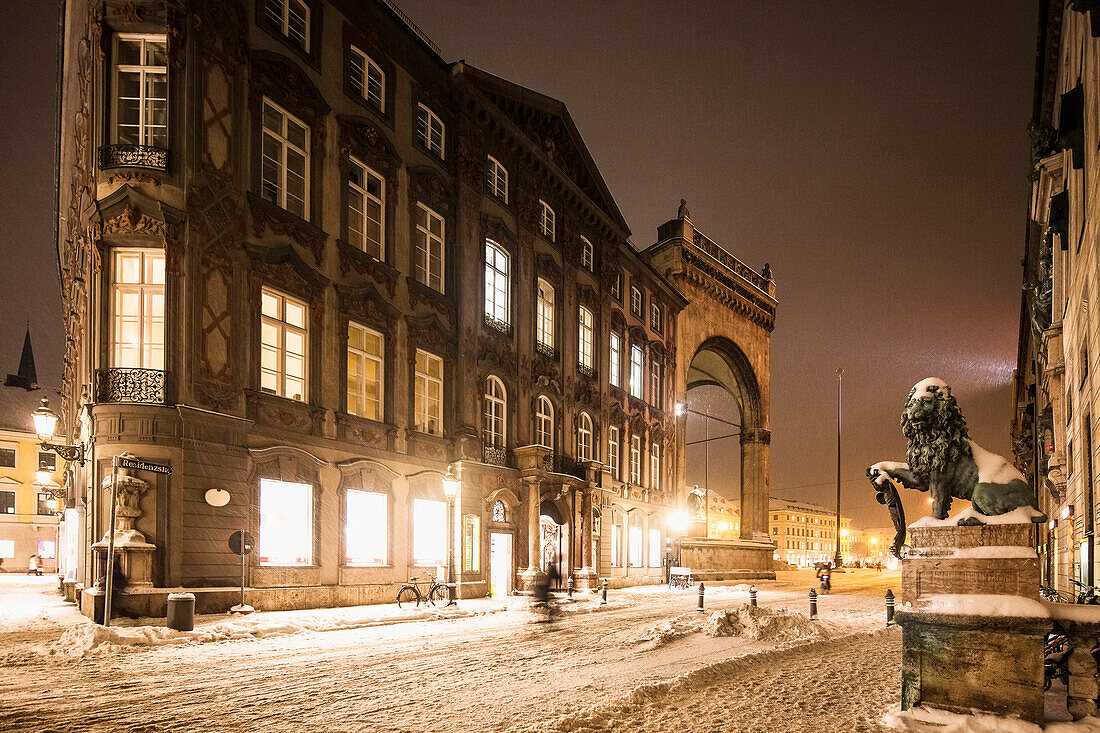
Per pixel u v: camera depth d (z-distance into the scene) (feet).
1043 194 64.54
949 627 21.03
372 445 62.18
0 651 33.63
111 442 44.80
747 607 47.34
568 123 99.96
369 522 61.05
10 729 21.04
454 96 78.84
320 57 61.62
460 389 74.08
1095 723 19.71
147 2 47.80
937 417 22.74
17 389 155.74
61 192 91.86
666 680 27.43
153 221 46.75
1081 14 39.83
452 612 53.52
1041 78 65.67
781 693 26.45
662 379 130.41
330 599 54.95
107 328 46.93
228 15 52.65
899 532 24.18
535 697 25.52
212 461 47.80
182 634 37.70
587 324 104.83
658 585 113.09
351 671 30.27
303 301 57.36
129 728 21.24
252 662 32.07
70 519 73.15
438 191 74.74
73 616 45.19
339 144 62.34
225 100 51.90
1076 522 51.72
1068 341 55.77
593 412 102.27
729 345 159.33
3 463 145.38
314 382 57.06
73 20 66.28
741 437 172.14
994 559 20.81
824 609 73.67
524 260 88.43
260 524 51.13
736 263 163.84
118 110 48.75
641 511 115.34
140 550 43.01
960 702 20.76
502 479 77.25
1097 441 38.29
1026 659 20.12
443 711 23.35
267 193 55.77
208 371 48.65
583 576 86.74
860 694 26.37
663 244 145.59
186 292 47.52
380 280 65.62
